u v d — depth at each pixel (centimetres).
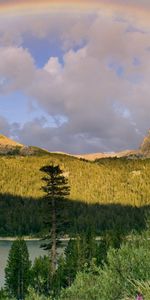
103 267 1048
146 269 962
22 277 6994
